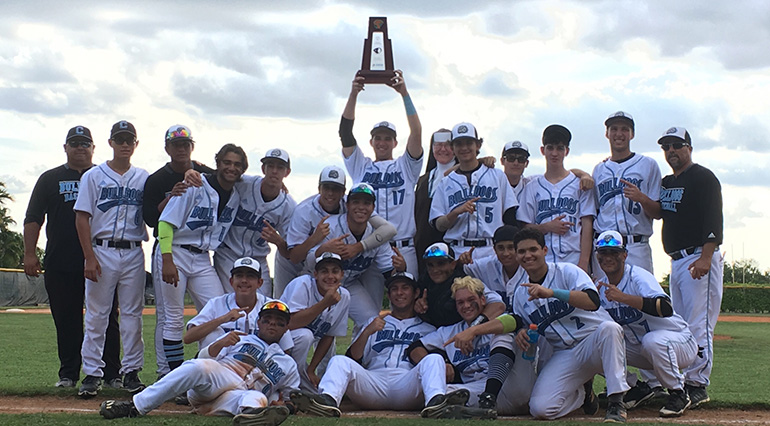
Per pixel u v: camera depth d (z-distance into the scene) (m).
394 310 7.53
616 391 6.29
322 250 7.46
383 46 8.67
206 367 6.07
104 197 7.57
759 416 6.90
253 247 8.05
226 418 6.02
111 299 7.63
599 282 6.87
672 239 7.75
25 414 6.30
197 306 7.70
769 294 37.72
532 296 6.45
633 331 7.09
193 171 7.45
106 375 8.25
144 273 7.83
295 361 6.89
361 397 6.87
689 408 7.27
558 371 6.58
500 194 8.09
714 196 7.43
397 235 8.32
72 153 8.02
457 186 8.12
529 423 6.14
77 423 5.83
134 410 6.07
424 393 6.45
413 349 7.09
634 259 7.84
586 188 8.00
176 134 7.61
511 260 7.14
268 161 7.81
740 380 9.56
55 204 7.96
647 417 6.78
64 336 7.99
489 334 6.78
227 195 7.76
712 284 7.55
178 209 7.35
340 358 6.72
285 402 6.59
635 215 7.85
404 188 8.41
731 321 27.80
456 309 7.20
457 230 8.04
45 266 7.96
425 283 7.52
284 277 8.41
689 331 7.07
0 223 58.56
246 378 6.33
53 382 8.48
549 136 8.18
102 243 7.57
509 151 8.46
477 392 6.81
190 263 7.52
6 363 10.62
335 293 6.99
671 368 6.70
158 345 7.62
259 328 6.72
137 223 7.75
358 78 8.57
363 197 7.50
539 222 8.27
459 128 8.09
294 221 7.85
